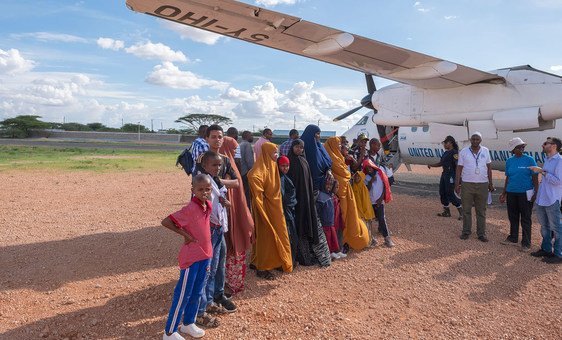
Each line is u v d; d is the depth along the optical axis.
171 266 5.14
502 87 8.44
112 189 12.08
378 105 10.55
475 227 7.30
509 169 6.07
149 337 3.32
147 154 30.34
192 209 3.28
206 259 3.33
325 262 5.21
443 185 8.05
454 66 7.70
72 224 7.46
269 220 4.66
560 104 7.68
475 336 3.43
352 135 14.40
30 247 5.94
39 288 4.40
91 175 15.59
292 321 3.68
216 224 3.70
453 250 5.89
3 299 4.08
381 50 7.44
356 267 5.19
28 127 65.00
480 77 8.20
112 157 26.38
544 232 5.48
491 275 4.90
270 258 4.70
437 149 11.96
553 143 5.38
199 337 3.33
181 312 3.20
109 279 4.68
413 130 12.50
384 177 6.11
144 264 5.22
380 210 6.11
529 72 8.19
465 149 6.41
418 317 3.79
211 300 3.78
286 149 5.59
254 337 3.37
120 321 3.61
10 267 5.07
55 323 3.56
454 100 9.12
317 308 3.97
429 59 7.70
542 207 5.45
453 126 9.27
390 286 4.56
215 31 6.82
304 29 6.62
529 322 3.69
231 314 3.81
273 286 4.55
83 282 4.59
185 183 13.62
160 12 5.89
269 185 4.65
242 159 7.44
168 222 3.21
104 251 5.77
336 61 8.36
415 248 5.99
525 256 5.61
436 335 3.44
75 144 46.41
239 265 4.29
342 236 5.72
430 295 4.31
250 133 8.34
